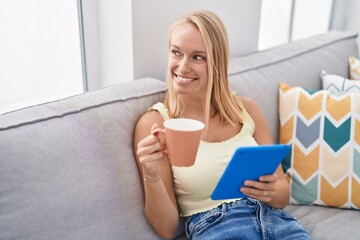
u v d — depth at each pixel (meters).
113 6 1.39
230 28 1.78
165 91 1.29
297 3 2.31
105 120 1.07
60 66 1.40
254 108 1.35
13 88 1.28
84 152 0.99
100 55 1.51
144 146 0.91
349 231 1.25
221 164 1.16
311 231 1.27
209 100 1.16
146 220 1.10
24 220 0.86
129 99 1.18
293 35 2.38
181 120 0.85
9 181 0.86
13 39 1.24
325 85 1.66
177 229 1.22
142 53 1.43
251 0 1.85
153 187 1.01
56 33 1.35
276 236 1.11
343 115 1.40
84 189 0.97
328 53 1.86
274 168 0.94
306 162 1.41
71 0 1.37
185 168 1.14
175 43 1.12
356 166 1.37
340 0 2.57
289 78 1.64
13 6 1.21
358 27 2.55
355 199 1.36
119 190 1.04
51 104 1.04
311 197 1.41
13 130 0.91
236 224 1.10
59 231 0.91
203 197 1.17
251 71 1.56
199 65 1.12
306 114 1.44
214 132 1.23
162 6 1.44
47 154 0.92
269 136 1.34
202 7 1.60
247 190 0.96
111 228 1.01
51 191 0.91
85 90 1.52
